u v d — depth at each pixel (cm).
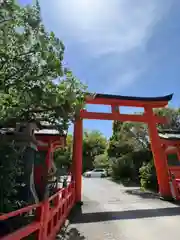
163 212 899
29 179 711
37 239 420
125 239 568
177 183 1184
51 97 463
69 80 503
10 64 441
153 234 611
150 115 1291
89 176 2925
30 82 468
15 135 624
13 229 478
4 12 380
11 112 493
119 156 2395
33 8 420
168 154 1491
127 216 834
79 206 1041
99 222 747
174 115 1962
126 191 1552
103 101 1238
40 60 435
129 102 1262
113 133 2562
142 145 2003
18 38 421
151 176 1583
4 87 443
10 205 543
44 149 1038
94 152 3906
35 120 609
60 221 666
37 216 438
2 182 541
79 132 1208
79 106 584
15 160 579
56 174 1039
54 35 444
